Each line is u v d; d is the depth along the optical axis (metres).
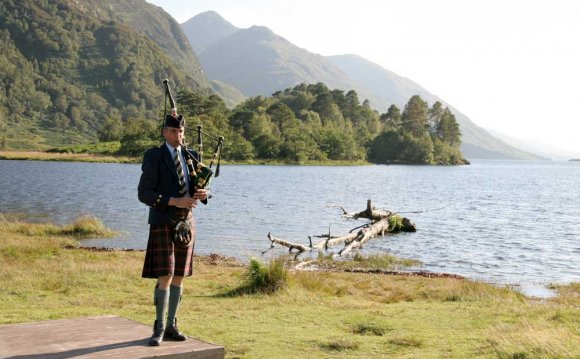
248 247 28.20
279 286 14.54
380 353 8.73
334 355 8.59
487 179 129.50
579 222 43.81
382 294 15.83
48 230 29.83
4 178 82.19
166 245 5.48
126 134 177.62
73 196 55.28
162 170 5.53
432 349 8.98
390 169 169.00
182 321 10.73
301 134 182.12
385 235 35.19
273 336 9.65
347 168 164.50
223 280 17.11
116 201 50.72
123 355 4.68
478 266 24.75
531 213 51.41
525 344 8.57
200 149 5.95
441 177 129.50
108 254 22.11
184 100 181.25
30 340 5.02
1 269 16.67
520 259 26.77
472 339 9.66
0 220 35.03
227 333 9.80
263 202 54.44
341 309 12.41
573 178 149.75
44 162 151.25
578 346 8.43
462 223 42.28
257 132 178.62
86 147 187.88
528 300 16.28
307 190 72.88
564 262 26.08
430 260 26.14
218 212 44.59
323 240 29.94
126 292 14.16
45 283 14.85
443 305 13.47
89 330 5.43
